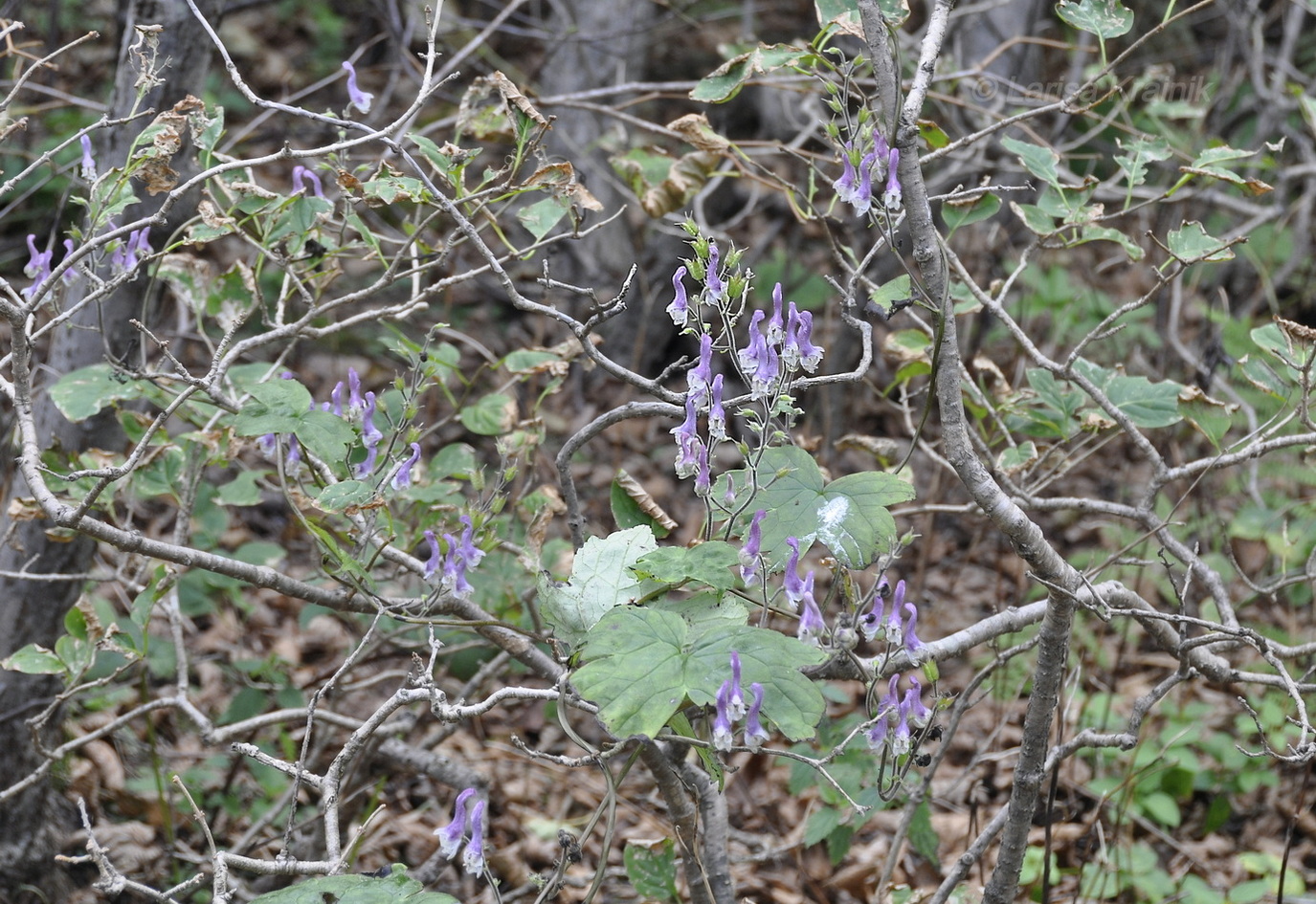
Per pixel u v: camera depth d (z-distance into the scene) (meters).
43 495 2.28
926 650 2.21
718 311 2.15
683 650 1.85
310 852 3.47
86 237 2.51
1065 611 2.26
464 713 2.12
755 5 9.39
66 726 3.88
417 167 2.36
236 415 2.52
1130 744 2.56
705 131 3.20
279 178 7.27
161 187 2.45
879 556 2.08
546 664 2.62
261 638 4.79
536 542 2.79
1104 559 4.89
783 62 2.69
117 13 3.26
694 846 2.52
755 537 1.96
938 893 2.66
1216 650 4.39
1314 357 2.54
